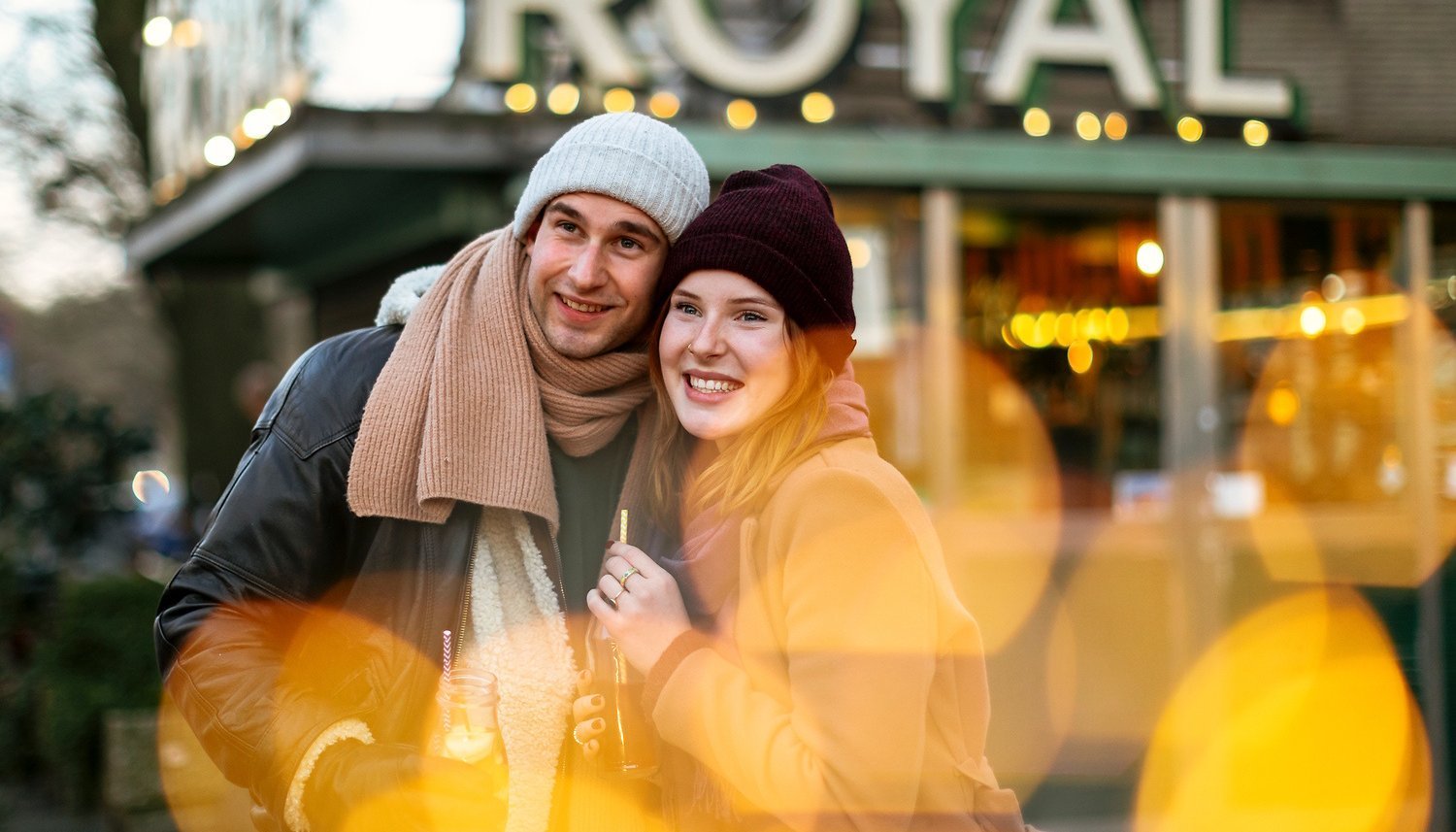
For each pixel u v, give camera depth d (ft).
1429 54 19.27
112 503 23.38
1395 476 18.42
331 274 25.62
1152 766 17.33
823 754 5.46
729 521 6.10
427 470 6.08
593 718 6.19
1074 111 18.53
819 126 16.37
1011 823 6.07
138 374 81.97
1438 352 18.49
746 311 6.10
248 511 6.14
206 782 16.17
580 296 6.42
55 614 19.99
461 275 6.64
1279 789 17.42
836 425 6.21
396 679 6.21
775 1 17.57
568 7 15.85
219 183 20.03
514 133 16.24
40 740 20.61
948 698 5.94
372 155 16.20
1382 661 17.94
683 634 5.86
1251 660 17.76
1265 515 18.08
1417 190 17.98
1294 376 18.33
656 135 6.50
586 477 6.70
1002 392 17.57
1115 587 17.63
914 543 5.74
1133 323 18.11
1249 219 18.33
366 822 5.36
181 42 22.97
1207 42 17.46
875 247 17.33
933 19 16.63
